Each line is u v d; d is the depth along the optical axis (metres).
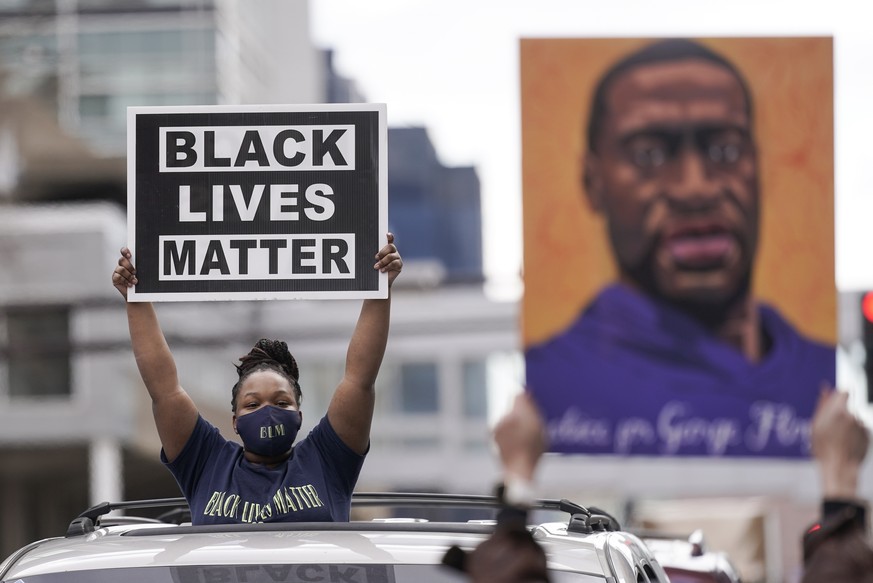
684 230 26.25
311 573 6.54
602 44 26.64
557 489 76.38
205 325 58.47
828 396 4.28
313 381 76.38
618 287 26.25
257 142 8.30
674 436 25.81
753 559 36.09
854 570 4.44
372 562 6.61
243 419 7.78
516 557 4.65
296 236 8.23
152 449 58.09
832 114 26.38
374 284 8.16
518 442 3.72
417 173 130.50
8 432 53.09
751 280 26.11
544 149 26.56
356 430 7.89
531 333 26.22
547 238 26.44
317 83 93.88
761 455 25.80
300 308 75.94
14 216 53.78
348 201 8.23
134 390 55.41
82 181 62.97
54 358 53.47
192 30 68.19
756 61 26.52
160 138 8.32
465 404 85.94
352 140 8.28
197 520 7.78
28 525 61.00
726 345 25.98
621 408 25.95
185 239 8.25
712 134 26.44
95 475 54.22
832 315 25.97
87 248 53.62
